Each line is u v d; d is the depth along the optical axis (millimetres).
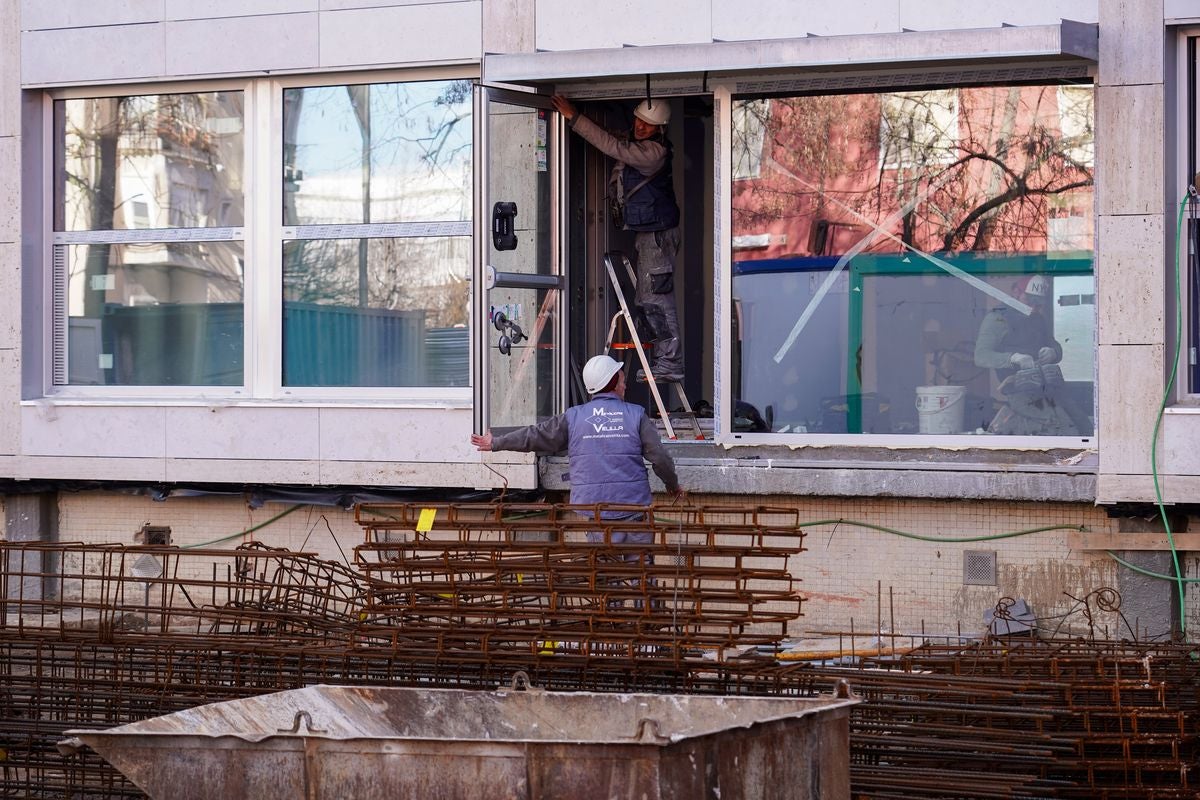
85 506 12484
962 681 7070
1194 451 9742
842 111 10906
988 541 10352
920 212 10758
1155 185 9859
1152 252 9859
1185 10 9789
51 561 12484
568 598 8125
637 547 7387
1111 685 7074
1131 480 9883
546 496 11461
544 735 6238
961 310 10656
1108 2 9953
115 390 12461
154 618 11539
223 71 11922
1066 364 10383
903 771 6836
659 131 11742
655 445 9438
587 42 11086
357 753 5348
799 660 8445
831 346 10977
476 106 10445
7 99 12375
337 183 11961
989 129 10555
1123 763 6863
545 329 11164
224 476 11930
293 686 7703
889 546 10555
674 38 10883
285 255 12078
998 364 10555
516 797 5219
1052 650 8172
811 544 10719
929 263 10734
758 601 7137
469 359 11664
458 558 7859
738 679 7254
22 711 8023
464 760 5266
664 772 5121
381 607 7602
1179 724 6879
